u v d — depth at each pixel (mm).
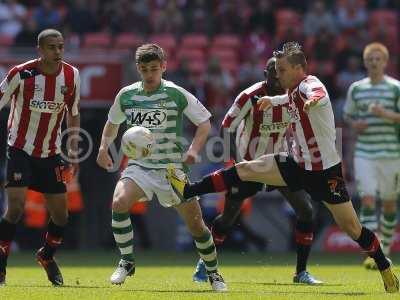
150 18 87688
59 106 35719
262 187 38969
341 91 80625
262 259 60719
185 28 86875
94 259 61000
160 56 32281
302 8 91000
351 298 29875
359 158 51125
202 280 39125
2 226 35531
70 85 35812
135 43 83188
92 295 30266
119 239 33406
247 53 85062
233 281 39875
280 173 31984
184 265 54469
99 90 67750
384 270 32562
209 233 33344
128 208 32719
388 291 32750
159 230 72438
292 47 31953
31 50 70875
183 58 76812
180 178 31609
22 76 35156
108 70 67875
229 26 86875
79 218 72375
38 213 69812
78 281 37188
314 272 47250
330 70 82250
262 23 87000
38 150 35688
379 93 50750
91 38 83625
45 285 36000
